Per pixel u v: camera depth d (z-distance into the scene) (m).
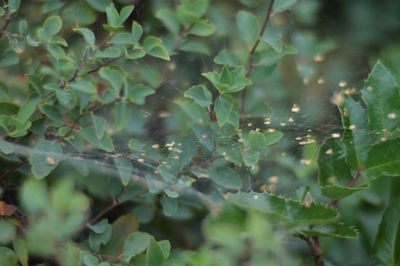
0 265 0.71
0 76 0.80
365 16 0.97
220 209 0.70
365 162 0.70
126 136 0.81
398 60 0.94
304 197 0.70
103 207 0.77
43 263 0.73
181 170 0.76
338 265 0.72
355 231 0.68
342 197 0.69
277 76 0.87
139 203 0.77
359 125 0.71
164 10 0.83
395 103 0.71
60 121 0.75
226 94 0.77
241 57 0.83
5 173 0.75
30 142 0.76
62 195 0.64
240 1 0.90
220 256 0.64
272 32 0.85
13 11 0.78
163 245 0.70
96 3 0.84
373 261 0.72
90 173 0.77
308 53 0.91
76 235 0.75
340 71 0.92
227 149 0.76
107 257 0.72
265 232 0.63
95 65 0.80
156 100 0.85
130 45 0.79
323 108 0.86
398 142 0.69
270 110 0.82
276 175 0.78
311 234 0.69
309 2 0.94
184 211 0.77
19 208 0.74
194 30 0.83
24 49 0.79
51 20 0.77
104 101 0.76
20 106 0.77
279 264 0.67
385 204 0.74
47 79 0.77
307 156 0.77
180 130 0.81
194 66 0.89
